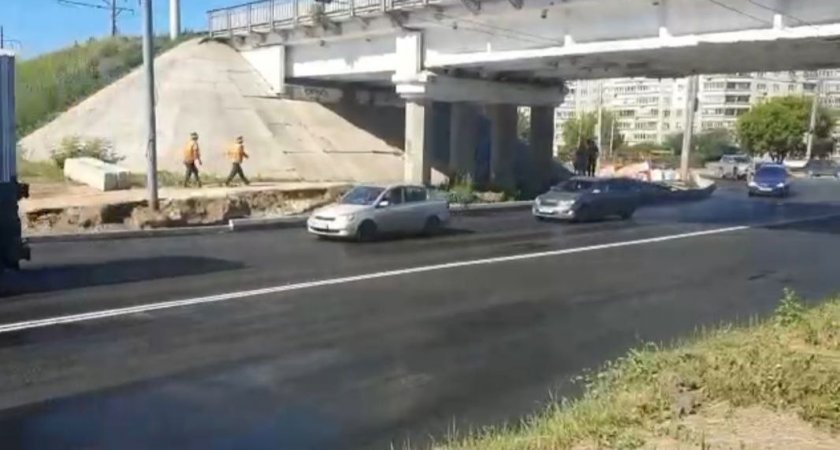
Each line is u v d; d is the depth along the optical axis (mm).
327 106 41281
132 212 22484
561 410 6742
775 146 93812
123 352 8969
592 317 11477
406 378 8219
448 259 17469
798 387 6258
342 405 7293
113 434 6418
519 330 10555
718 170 60844
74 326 10156
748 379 6508
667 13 24750
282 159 34812
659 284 14594
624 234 23594
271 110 38719
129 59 41469
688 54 27031
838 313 9570
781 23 22250
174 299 12070
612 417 5848
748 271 16469
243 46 42031
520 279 14883
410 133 33312
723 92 136125
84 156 30156
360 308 11789
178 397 7426
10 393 7422
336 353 9172
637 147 101750
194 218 23406
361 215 20594
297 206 26562
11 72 12523
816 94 90562
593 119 97688
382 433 6559
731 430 5438
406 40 32781
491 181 37156
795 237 23359
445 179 36219
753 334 8961
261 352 9125
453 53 31719
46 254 16812
